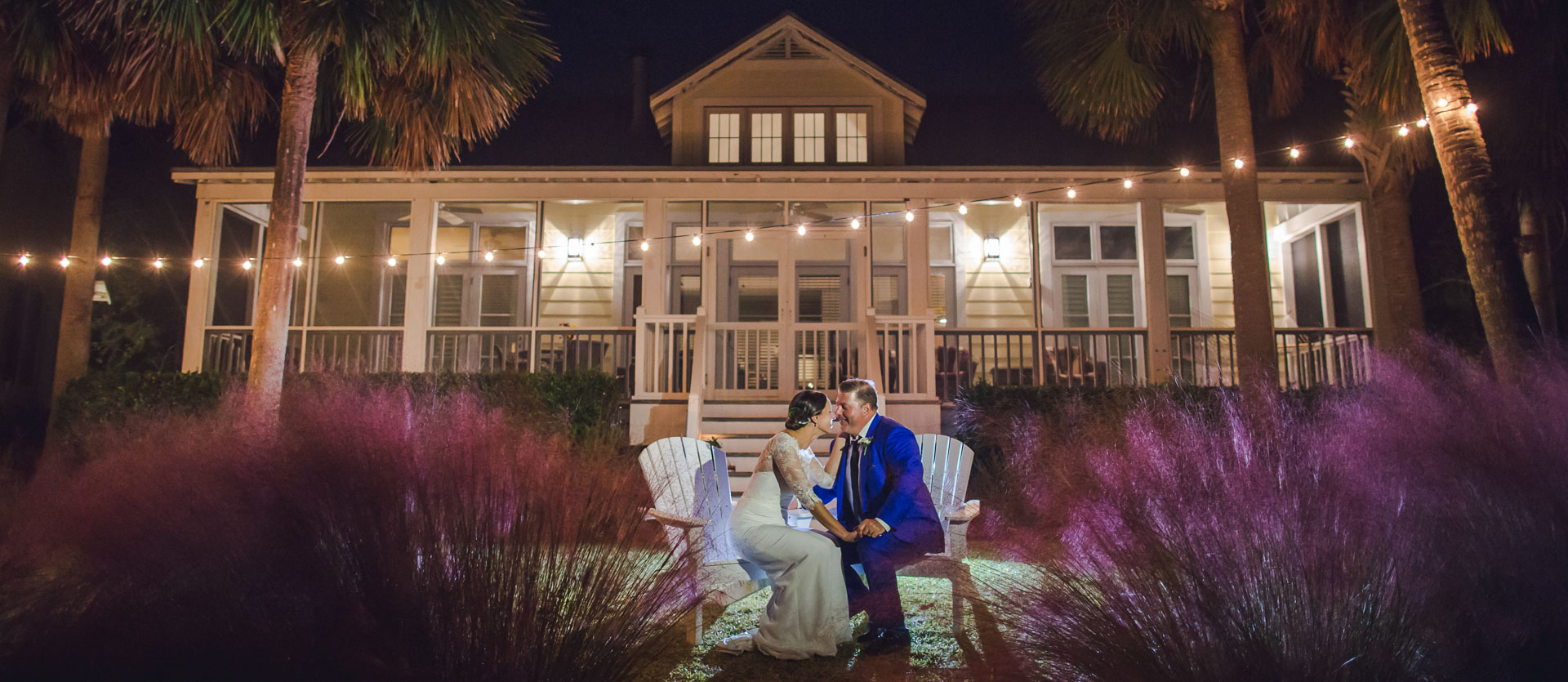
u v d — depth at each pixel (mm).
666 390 10836
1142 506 2738
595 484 2779
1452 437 3152
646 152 13109
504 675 2434
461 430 2713
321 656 2344
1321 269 11977
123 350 12383
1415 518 2928
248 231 13188
